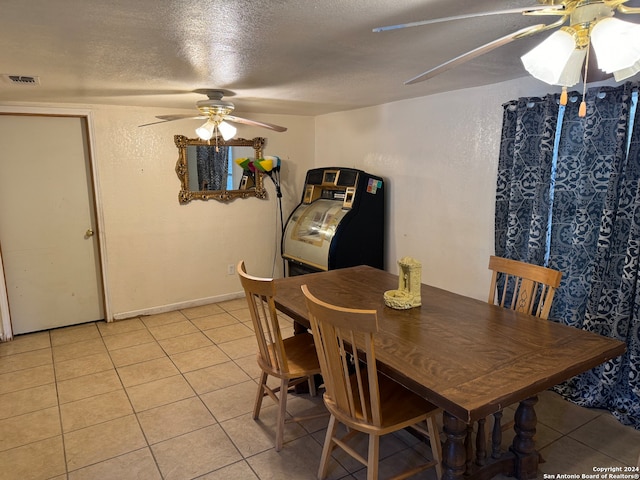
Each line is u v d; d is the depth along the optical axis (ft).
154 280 14.34
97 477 6.95
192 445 7.74
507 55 7.35
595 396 8.69
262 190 15.87
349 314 5.21
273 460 7.35
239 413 8.74
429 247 12.46
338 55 7.10
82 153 12.91
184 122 14.06
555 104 8.85
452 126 11.34
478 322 6.91
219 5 4.82
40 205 12.60
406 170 12.94
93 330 13.09
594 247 8.71
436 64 7.77
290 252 15.03
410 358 5.65
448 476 5.76
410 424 5.96
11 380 10.07
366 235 13.55
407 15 5.27
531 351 5.84
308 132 16.69
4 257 12.31
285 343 8.39
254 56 7.09
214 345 11.96
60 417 8.59
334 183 14.23
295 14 5.16
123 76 8.48
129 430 8.16
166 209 14.17
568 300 9.15
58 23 5.34
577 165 8.81
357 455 6.28
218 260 15.46
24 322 12.79
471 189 11.07
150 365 10.80
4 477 6.95
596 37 3.87
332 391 6.18
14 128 12.01
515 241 9.75
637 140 7.83
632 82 7.76
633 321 8.04
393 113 13.12
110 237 13.42
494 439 6.98
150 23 5.38
